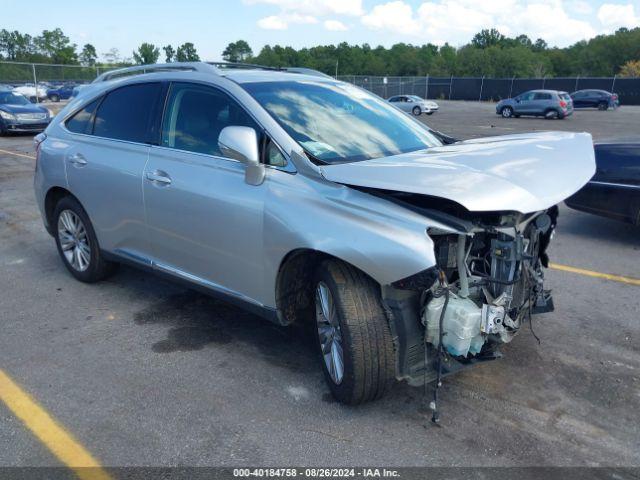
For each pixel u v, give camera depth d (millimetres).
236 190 3535
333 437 3033
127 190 4316
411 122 4402
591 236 6832
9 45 90438
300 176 3293
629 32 90438
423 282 2740
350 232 2949
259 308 3604
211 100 3910
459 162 3127
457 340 2885
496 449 2941
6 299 4902
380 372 3047
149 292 5035
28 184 10266
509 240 2949
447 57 107375
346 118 3924
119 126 4559
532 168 3076
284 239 3234
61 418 3201
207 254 3824
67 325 4383
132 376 3641
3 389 3490
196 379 3605
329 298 3217
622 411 3279
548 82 51656
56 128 5207
